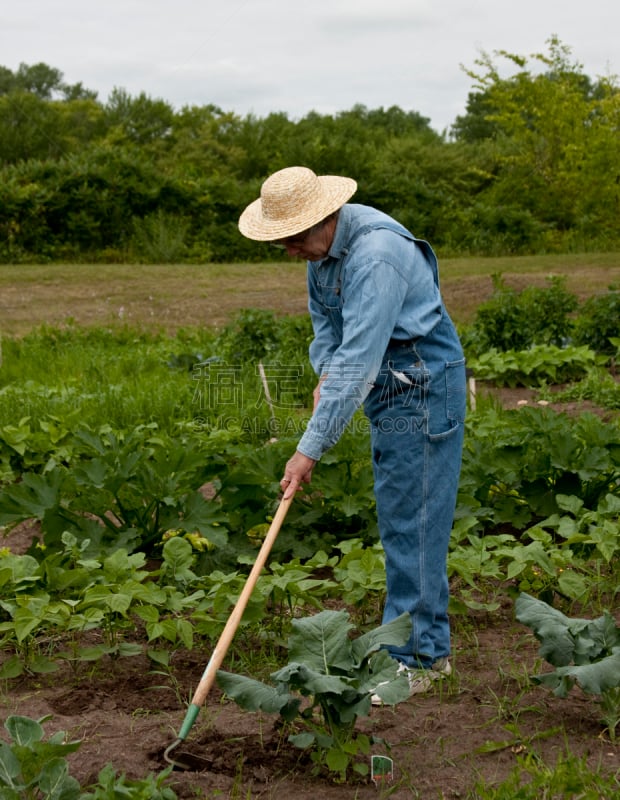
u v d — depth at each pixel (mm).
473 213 30297
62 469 5730
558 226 32656
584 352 11992
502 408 9656
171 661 4285
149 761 3328
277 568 4465
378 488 3943
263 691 3211
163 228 26781
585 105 32438
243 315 12945
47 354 12922
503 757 3377
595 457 6012
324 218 3699
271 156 48500
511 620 4750
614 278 20531
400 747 3453
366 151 36031
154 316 18266
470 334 13453
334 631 3395
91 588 4195
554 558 4820
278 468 5785
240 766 3293
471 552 4797
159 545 5672
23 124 52906
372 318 3605
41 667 4082
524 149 33406
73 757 3334
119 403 9055
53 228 27016
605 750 3412
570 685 3527
